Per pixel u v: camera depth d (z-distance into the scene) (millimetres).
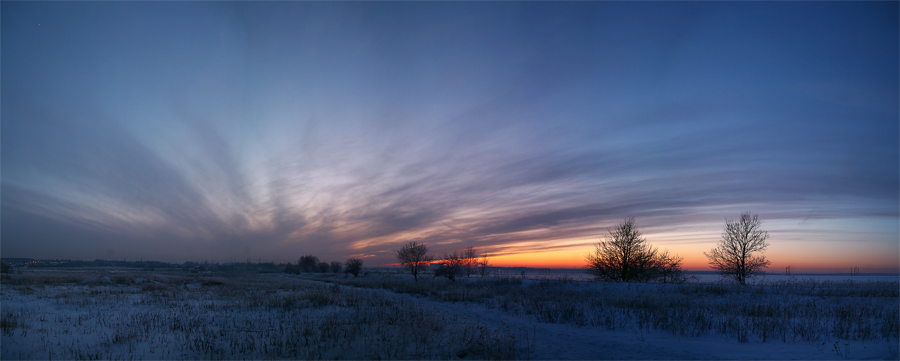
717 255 37250
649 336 11828
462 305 21266
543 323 14750
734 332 11805
